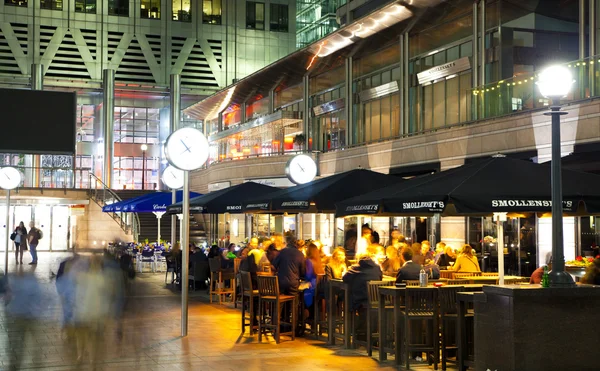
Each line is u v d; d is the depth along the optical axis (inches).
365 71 1328.7
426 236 1045.8
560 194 349.1
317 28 2790.4
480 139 902.4
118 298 426.6
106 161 2327.8
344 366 420.2
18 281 954.1
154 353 454.0
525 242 826.2
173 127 2418.8
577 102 737.0
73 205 1760.6
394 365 426.0
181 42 2513.5
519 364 336.2
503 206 394.9
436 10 1064.8
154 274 1157.7
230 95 1903.3
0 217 1811.0
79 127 2440.9
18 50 2343.8
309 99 1549.0
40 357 434.0
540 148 796.0
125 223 1708.9
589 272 458.9
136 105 2511.1
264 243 750.5
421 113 1148.5
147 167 2514.8
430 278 531.8
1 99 614.2
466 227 943.7
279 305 502.6
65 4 2399.1
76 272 419.5
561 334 340.5
